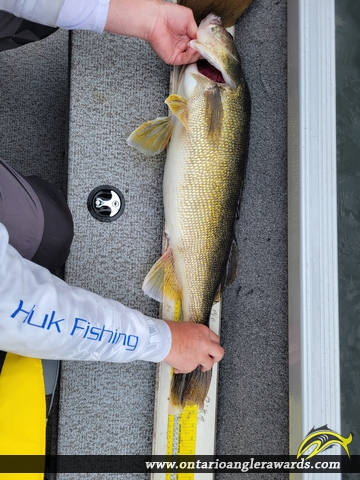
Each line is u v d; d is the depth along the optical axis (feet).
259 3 3.01
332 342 2.48
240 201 2.99
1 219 2.40
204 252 2.87
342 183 2.63
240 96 2.83
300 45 2.58
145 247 3.09
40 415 2.28
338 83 2.67
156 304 3.05
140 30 2.80
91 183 3.04
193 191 2.82
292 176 2.65
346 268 2.60
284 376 2.69
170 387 2.87
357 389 2.54
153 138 2.99
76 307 2.03
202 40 2.79
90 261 3.01
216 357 2.77
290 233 2.65
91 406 2.97
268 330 2.82
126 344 2.24
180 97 2.78
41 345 1.93
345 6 2.70
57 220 2.64
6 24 2.74
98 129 3.06
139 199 3.08
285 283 2.74
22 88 3.87
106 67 3.09
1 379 2.18
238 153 2.85
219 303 3.03
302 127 2.55
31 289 1.89
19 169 3.79
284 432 2.64
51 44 3.91
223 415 3.08
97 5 2.67
